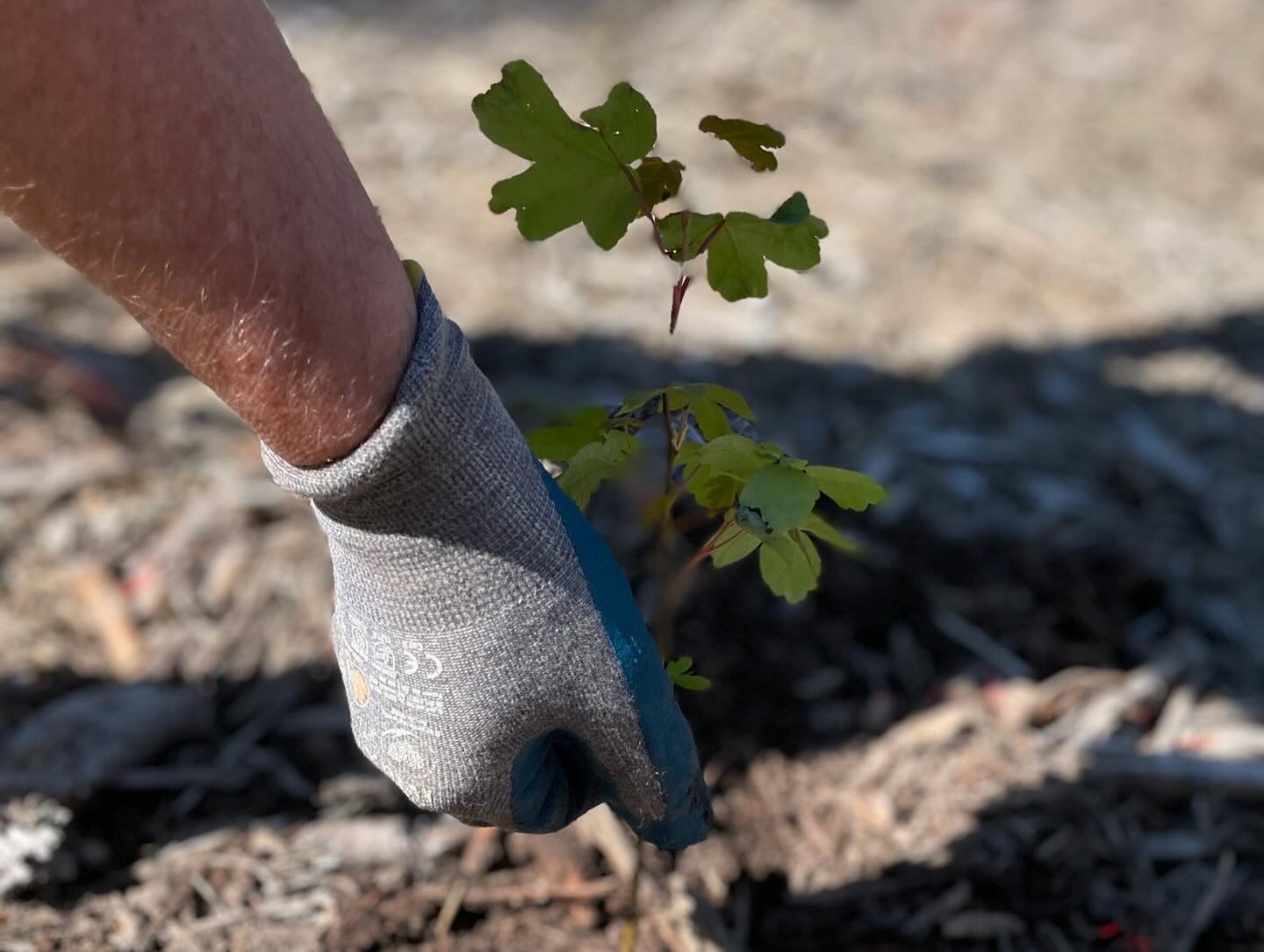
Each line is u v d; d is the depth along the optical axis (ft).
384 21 18.13
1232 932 6.01
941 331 11.66
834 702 7.45
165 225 2.94
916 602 8.23
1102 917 6.05
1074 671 7.76
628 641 3.88
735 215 3.80
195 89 2.89
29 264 12.14
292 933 5.77
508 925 5.87
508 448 3.62
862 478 3.73
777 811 6.66
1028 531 9.01
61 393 10.06
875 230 13.19
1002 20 18.42
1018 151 15.25
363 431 3.33
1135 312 12.13
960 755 6.98
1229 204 14.39
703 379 10.71
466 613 3.69
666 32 17.83
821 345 11.34
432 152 14.33
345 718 7.22
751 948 5.91
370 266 3.23
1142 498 9.50
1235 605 8.45
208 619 7.95
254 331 3.10
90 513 8.83
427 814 6.52
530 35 17.67
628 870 6.09
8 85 2.71
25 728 6.72
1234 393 10.93
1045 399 10.72
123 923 5.82
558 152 3.67
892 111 15.98
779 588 4.07
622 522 8.54
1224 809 6.68
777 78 16.62
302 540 8.53
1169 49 17.80
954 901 6.11
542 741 4.09
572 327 11.37
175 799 6.64
